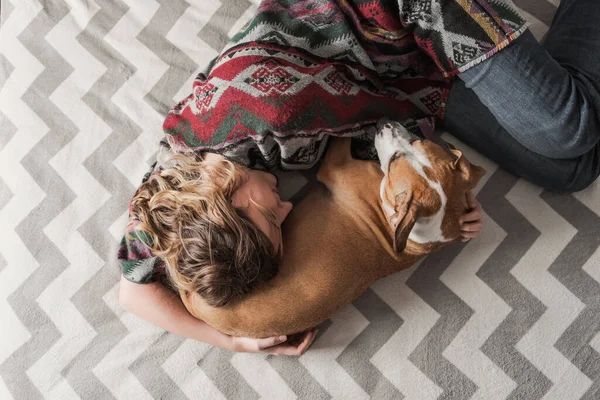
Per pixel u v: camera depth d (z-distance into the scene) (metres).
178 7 2.08
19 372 1.98
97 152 2.06
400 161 1.51
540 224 1.86
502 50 1.47
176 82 2.04
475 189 1.90
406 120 1.78
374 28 1.56
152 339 1.95
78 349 1.97
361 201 1.63
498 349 1.83
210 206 1.47
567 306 1.82
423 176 1.47
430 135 1.81
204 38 2.04
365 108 1.67
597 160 1.75
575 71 1.60
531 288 1.84
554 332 1.82
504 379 1.82
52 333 1.99
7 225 2.06
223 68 1.55
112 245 2.00
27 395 1.97
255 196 1.60
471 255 1.88
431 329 1.87
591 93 1.55
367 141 1.78
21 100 2.13
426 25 1.48
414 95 1.77
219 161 1.58
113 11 2.12
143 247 1.64
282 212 1.69
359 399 1.86
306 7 1.57
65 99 2.10
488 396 1.81
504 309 1.85
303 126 1.55
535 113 1.55
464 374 1.83
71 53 2.12
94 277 2.00
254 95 1.51
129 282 1.74
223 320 1.62
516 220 1.87
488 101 1.61
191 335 1.77
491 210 1.88
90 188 2.04
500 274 1.86
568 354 1.80
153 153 2.03
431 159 1.49
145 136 2.04
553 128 1.57
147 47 2.08
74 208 2.04
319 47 1.58
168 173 1.59
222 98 1.53
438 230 1.52
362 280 1.63
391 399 1.85
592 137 1.58
